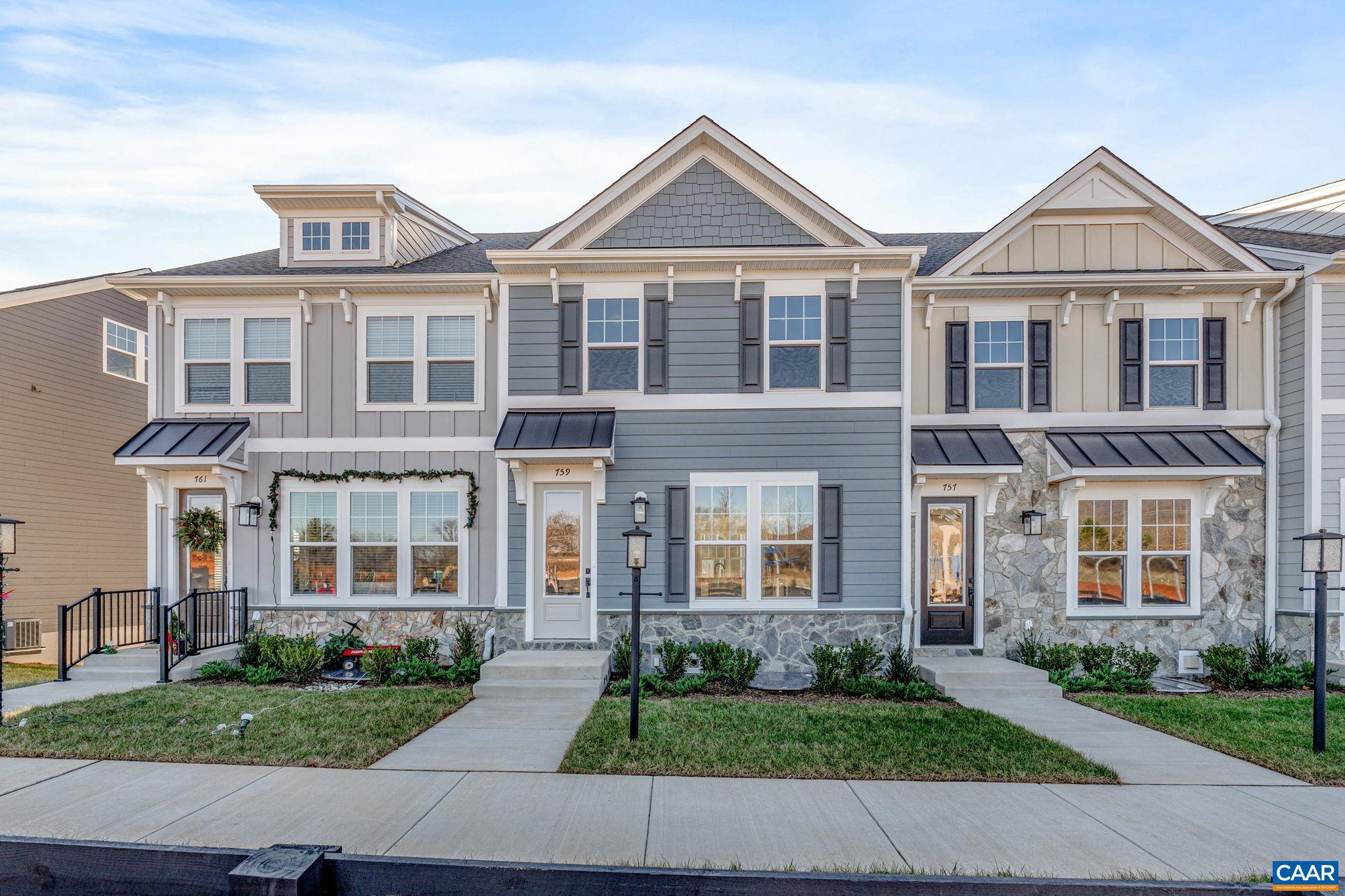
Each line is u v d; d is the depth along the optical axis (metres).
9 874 4.26
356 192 11.41
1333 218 13.05
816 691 8.98
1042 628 10.44
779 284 10.23
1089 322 10.81
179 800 5.16
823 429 10.13
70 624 13.96
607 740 6.63
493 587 10.64
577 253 10.05
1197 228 10.54
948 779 5.73
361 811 4.98
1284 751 6.47
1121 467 9.87
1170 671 10.35
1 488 12.80
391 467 10.77
